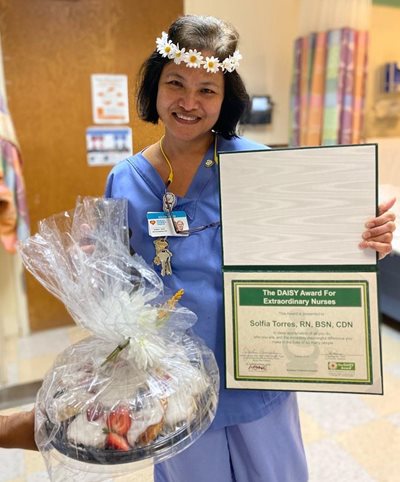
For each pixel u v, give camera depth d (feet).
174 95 2.99
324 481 5.14
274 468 3.67
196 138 3.22
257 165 2.86
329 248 2.89
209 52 2.89
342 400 6.60
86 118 8.29
